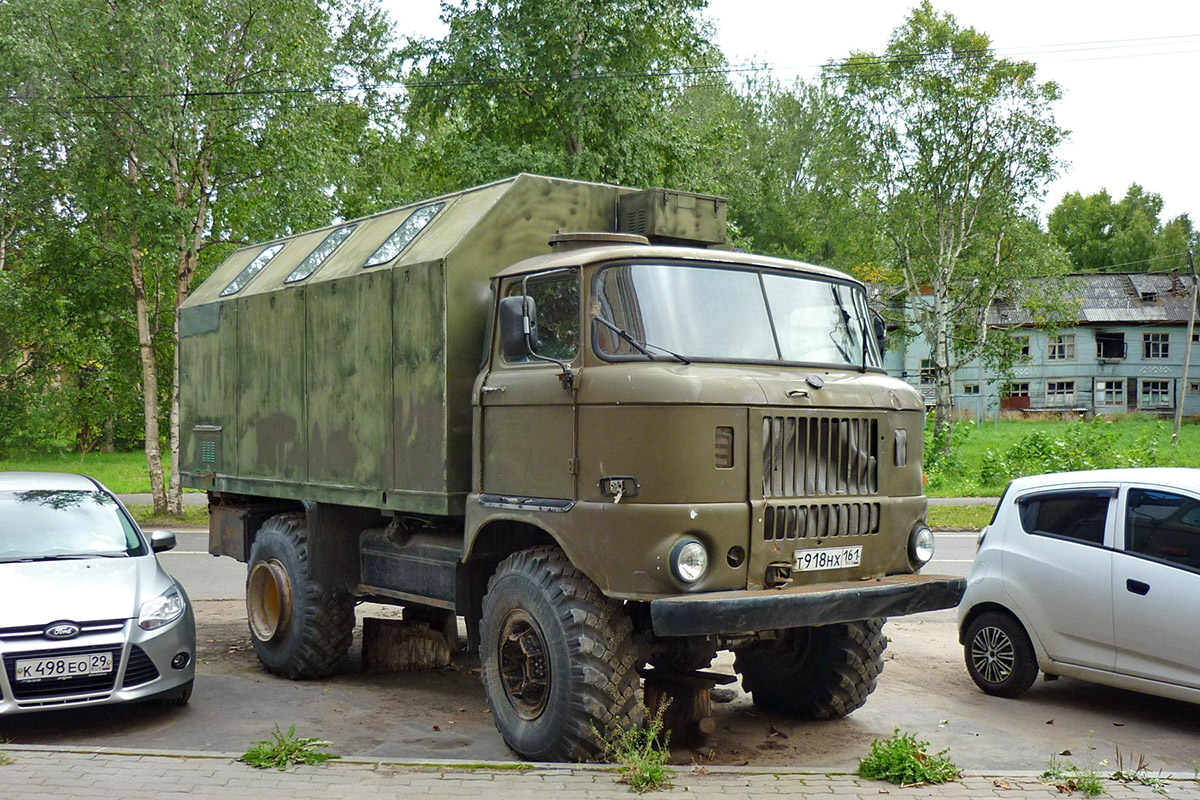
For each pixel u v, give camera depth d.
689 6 25.53
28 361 32.78
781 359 6.03
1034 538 7.54
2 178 22.67
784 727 6.74
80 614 6.61
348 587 8.14
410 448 6.86
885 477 5.99
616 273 5.77
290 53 22.66
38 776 5.16
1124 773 5.16
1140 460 26.22
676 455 5.24
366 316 7.38
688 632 5.00
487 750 6.27
